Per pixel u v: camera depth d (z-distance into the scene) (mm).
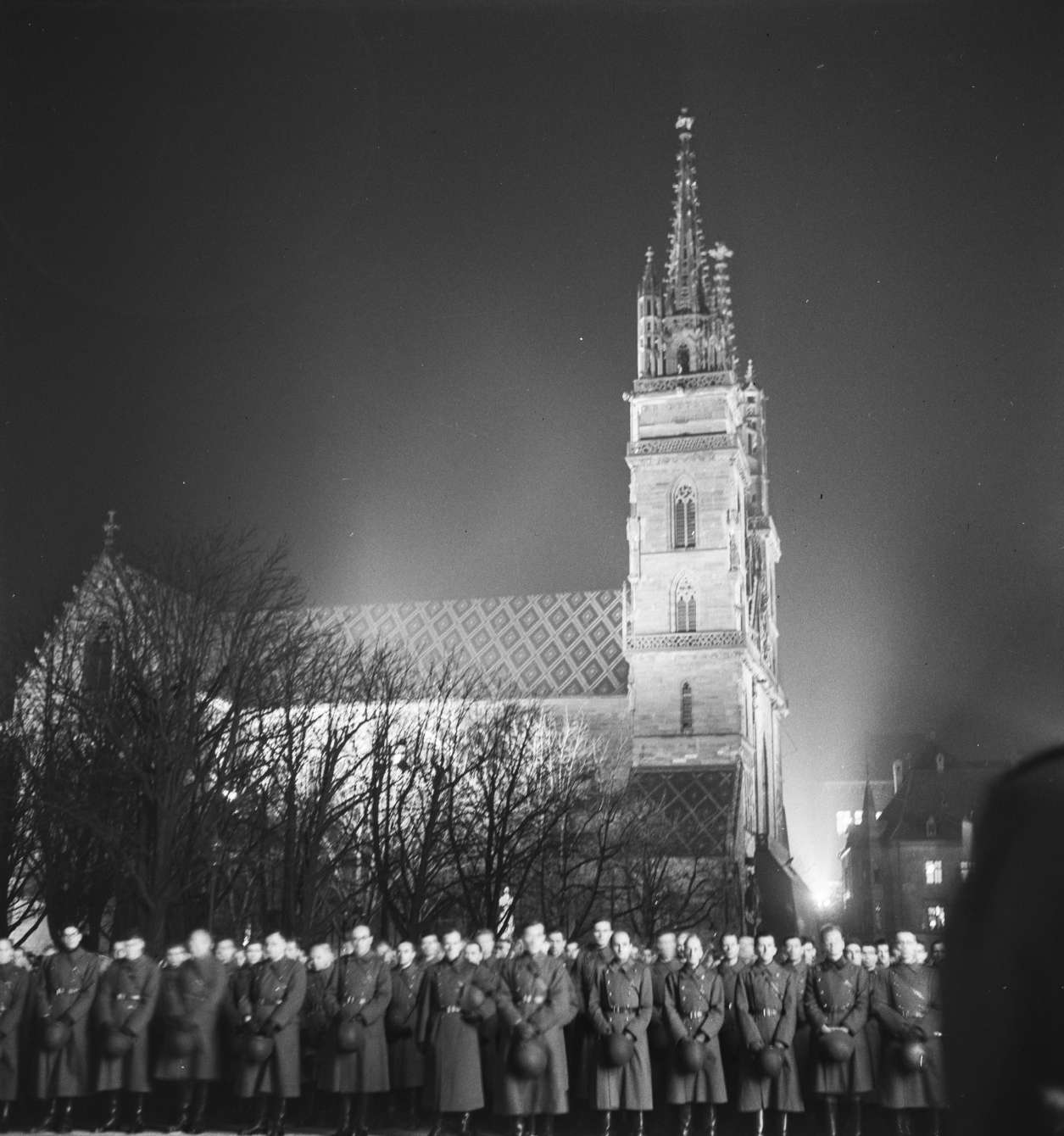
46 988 31312
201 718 71875
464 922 88688
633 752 131750
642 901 100625
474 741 97500
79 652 81750
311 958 31703
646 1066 28953
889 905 141500
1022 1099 2967
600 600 148000
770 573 160125
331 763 74438
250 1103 34094
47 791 70625
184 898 69125
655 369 140875
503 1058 28656
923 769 149500
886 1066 28312
